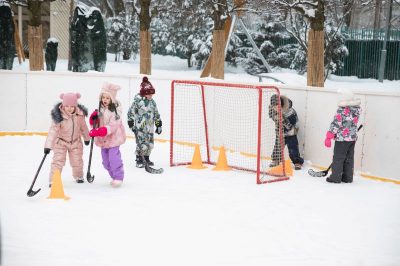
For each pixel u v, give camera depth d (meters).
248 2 15.83
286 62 25.72
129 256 4.97
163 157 9.73
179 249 5.18
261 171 8.73
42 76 11.72
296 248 5.29
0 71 11.52
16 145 10.56
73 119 7.44
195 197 7.08
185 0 24.84
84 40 14.85
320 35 12.17
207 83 8.89
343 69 25.44
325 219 6.23
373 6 22.02
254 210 6.54
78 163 7.61
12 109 11.65
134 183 7.79
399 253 5.19
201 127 10.55
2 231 5.55
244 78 21.06
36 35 14.48
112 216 6.18
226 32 16.47
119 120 7.59
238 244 5.37
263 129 9.55
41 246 5.16
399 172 7.98
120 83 11.52
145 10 14.21
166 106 11.12
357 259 4.99
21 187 7.39
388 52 24.72
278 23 25.72
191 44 25.59
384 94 8.08
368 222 6.16
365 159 8.37
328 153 8.80
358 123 8.41
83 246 5.20
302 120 9.17
